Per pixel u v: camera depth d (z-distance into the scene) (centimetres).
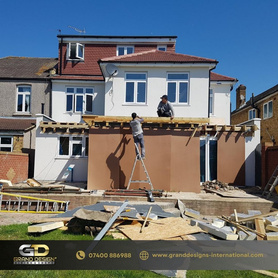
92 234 613
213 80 1711
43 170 1370
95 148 1038
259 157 1314
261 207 866
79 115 1723
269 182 1041
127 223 639
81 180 1362
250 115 2472
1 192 883
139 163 1034
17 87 1828
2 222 739
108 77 1447
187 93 1426
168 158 1023
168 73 1440
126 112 1430
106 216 615
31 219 778
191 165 1026
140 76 1448
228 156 1304
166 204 827
